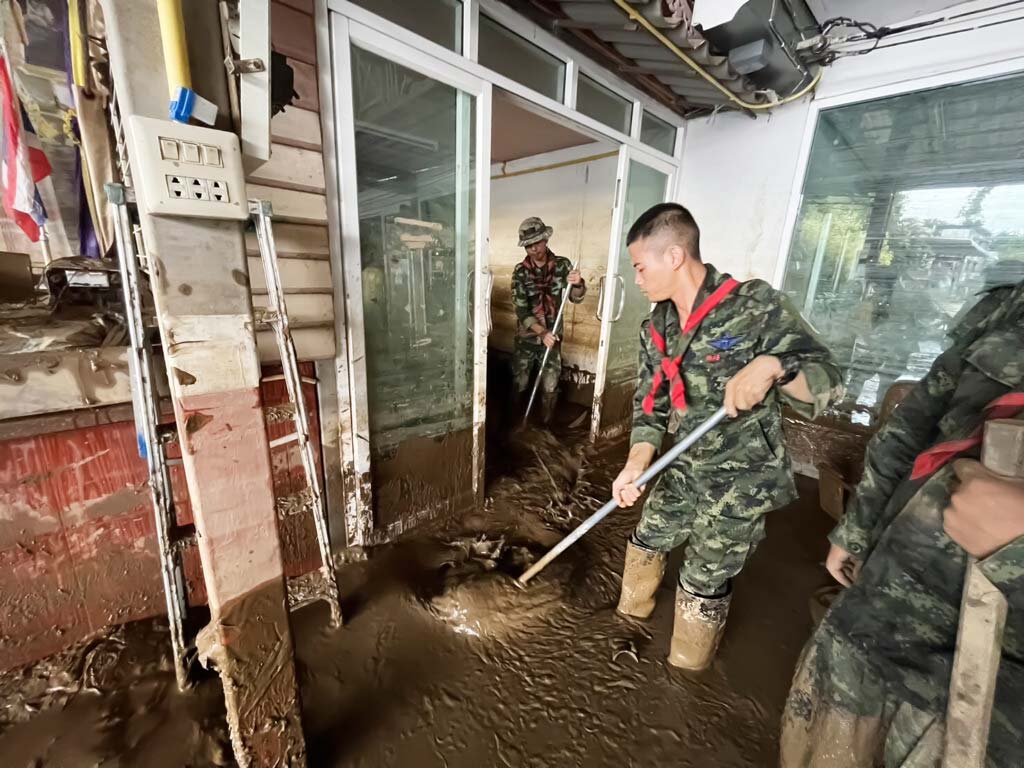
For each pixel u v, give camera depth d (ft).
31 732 3.64
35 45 4.78
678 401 4.07
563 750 3.81
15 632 3.97
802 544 6.84
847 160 8.04
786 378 3.25
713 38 6.73
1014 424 1.60
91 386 3.71
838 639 2.44
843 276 8.38
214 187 2.21
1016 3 6.22
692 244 3.78
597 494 8.05
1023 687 1.82
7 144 4.53
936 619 2.08
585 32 6.53
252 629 2.84
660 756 3.80
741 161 9.11
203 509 2.50
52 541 3.99
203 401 2.41
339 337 5.06
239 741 2.95
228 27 2.27
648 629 5.08
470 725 3.97
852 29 7.50
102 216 4.26
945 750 1.86
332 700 4.11
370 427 5.75
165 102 2.10
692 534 4.27
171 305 2.23
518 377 10.93
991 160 6.81
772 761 3.78
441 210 5.86
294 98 4.12
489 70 5.69
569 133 10.09
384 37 4.66
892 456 2.78
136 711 3.83
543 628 5.01
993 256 7.00
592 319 11.68
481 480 7.32
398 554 6.08
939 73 6.93
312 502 4.33
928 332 7.66
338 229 4.75
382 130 5.03
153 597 4.65
